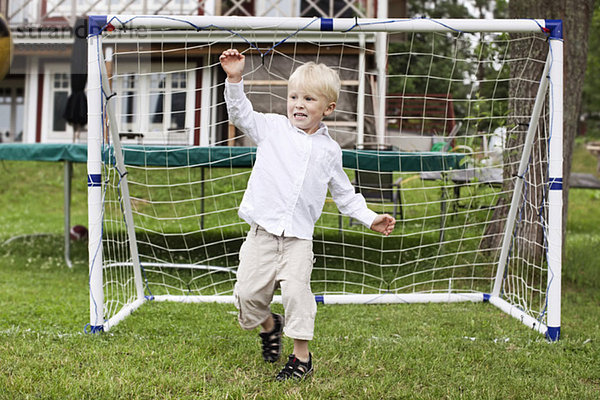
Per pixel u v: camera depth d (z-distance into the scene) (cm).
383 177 642
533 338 340
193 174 846
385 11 894
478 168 505
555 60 334
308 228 260
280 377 255
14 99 1081
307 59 770
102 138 336
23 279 512
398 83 1369
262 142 265
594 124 2111
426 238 679
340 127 783
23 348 290
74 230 743
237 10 944
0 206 1046
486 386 254
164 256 611
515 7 502
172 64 685
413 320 381
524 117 454
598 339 341
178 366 271
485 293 450
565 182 530
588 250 600
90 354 283
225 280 502
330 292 470
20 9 948
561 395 247
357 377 262
